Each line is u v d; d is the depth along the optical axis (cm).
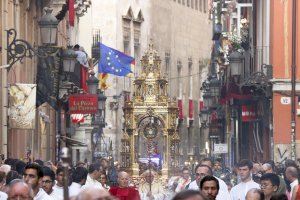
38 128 3984
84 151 5525
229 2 5497
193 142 9344
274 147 4028
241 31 4912
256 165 2741
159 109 5175
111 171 3791
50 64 3612
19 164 2100
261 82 4034
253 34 4697
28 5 3778
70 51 3366
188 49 9538
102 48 5856
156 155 5156
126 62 5891
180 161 5494
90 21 6347
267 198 1844
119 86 7712
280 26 4075
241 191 2019
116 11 7969
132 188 2102
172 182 3341
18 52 2844
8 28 3288
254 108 4625
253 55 4541
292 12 3788
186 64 9469
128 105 5181
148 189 2889
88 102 4216
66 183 1098
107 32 7938
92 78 4553
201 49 9888
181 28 9381
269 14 4197
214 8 6631
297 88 4012
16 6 3478
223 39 5644
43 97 3681
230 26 5556
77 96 4206
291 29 4053
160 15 8862
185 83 9394
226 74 5009
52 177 1769
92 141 5797
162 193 2906
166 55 8988
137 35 8412
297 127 3997
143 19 8506
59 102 4050
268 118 4244
